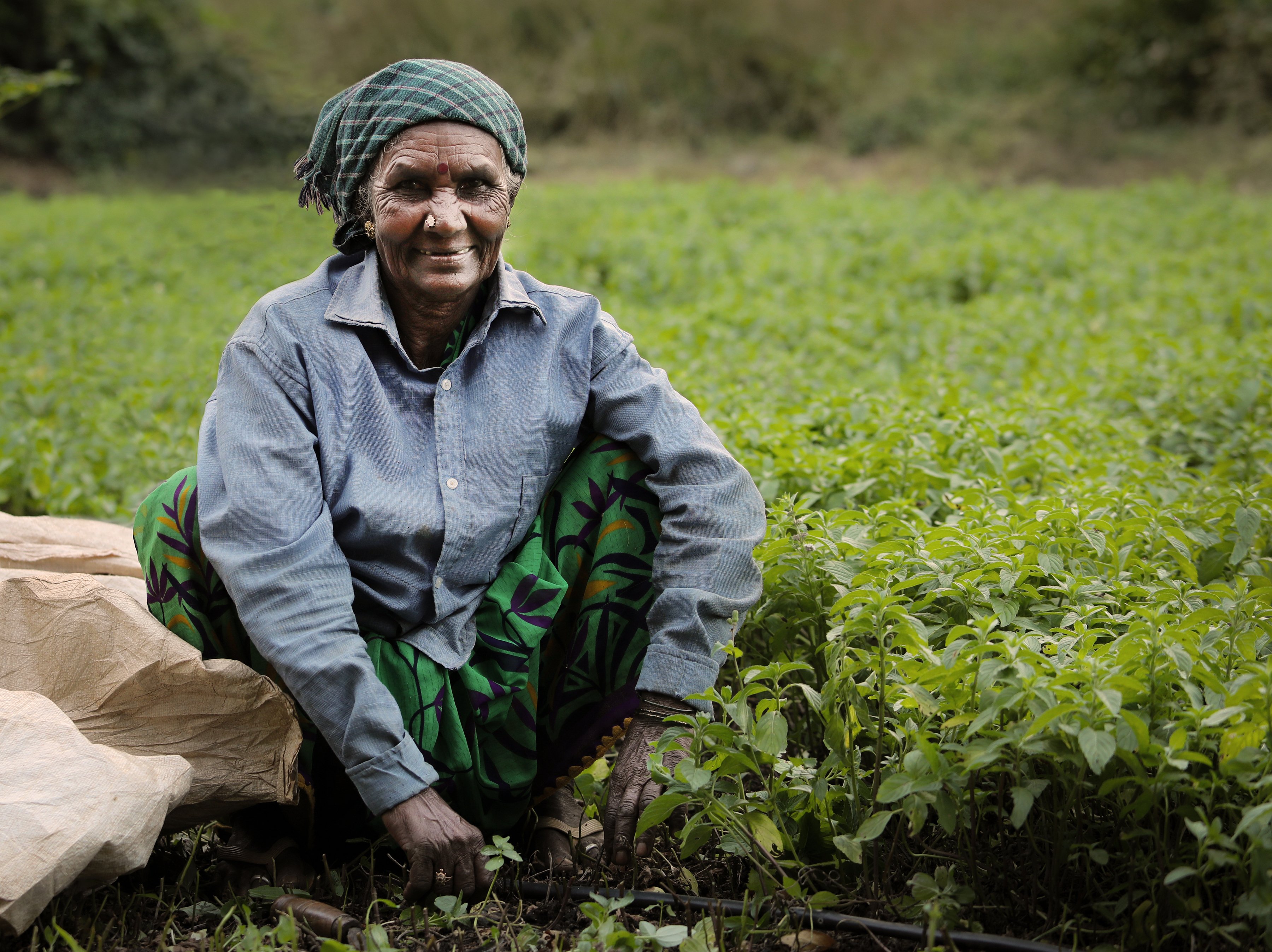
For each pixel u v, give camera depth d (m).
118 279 8.75
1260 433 4.24
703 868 2.30
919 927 2.00
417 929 2.06
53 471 4.35
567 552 2.34
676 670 2.19
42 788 1.92
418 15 20.92
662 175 18.16
